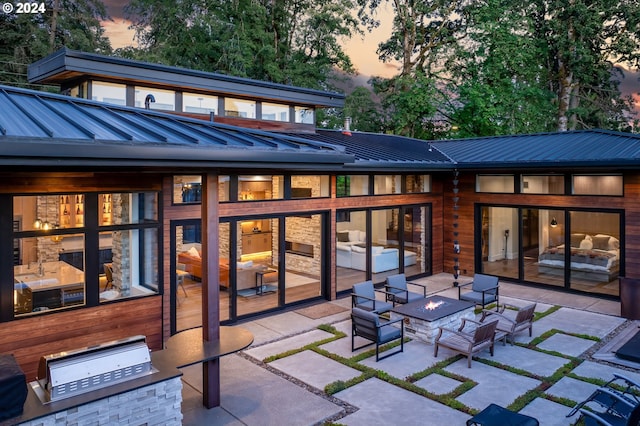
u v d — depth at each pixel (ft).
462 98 84.48
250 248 37.06
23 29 82.12
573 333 32.60
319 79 98.22
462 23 94.22
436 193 52.06
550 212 45.78
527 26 85.15
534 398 22.93
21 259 24.27
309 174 39.88
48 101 22.94
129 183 27.81
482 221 50.39
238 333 23.07
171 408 18.40
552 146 46.16
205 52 89.97
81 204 26.12
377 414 21.59
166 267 30.42
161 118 23.76
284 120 48.01
